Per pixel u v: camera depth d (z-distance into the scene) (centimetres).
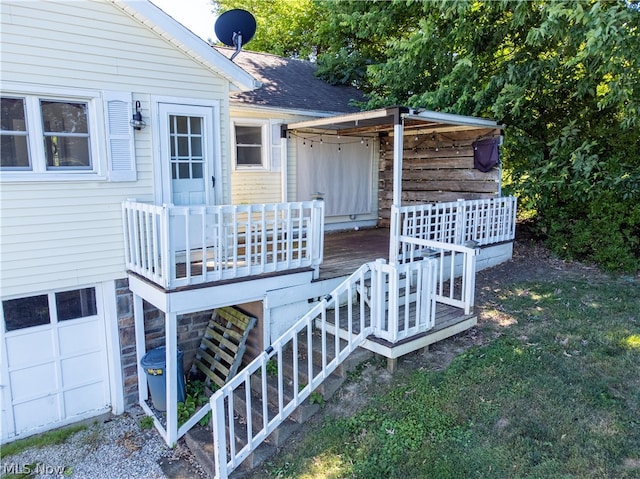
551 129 912
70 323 540
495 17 872
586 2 647
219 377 575
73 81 501
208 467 436
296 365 445
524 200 885
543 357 471
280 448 435
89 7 502
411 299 589
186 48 568
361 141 1020
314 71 1222
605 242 767
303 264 568
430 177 979
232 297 508
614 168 777
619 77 698
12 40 462
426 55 934
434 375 455
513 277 741
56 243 511
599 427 365
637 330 516
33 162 491
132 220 534
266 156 837
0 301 491
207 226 621
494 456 355
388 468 368
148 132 560
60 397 543
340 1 1181
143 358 548
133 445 495
